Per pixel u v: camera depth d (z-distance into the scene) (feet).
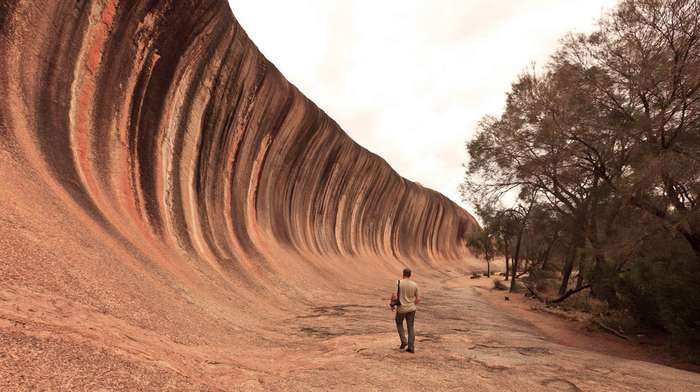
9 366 9.41
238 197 58.59
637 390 20.04
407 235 180.65
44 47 28.19
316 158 90.48
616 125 40.73
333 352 24.22
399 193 157.58
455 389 18.16
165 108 41.22
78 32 30.81
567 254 72.23
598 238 49.98
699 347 31.99
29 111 26.32
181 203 42.06
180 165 43.57
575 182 52.39
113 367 11.60
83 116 31.55
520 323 49.49
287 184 80.64
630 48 39.70
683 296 33.22
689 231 32.53
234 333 24.94
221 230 49.39
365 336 30.30
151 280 24.98
